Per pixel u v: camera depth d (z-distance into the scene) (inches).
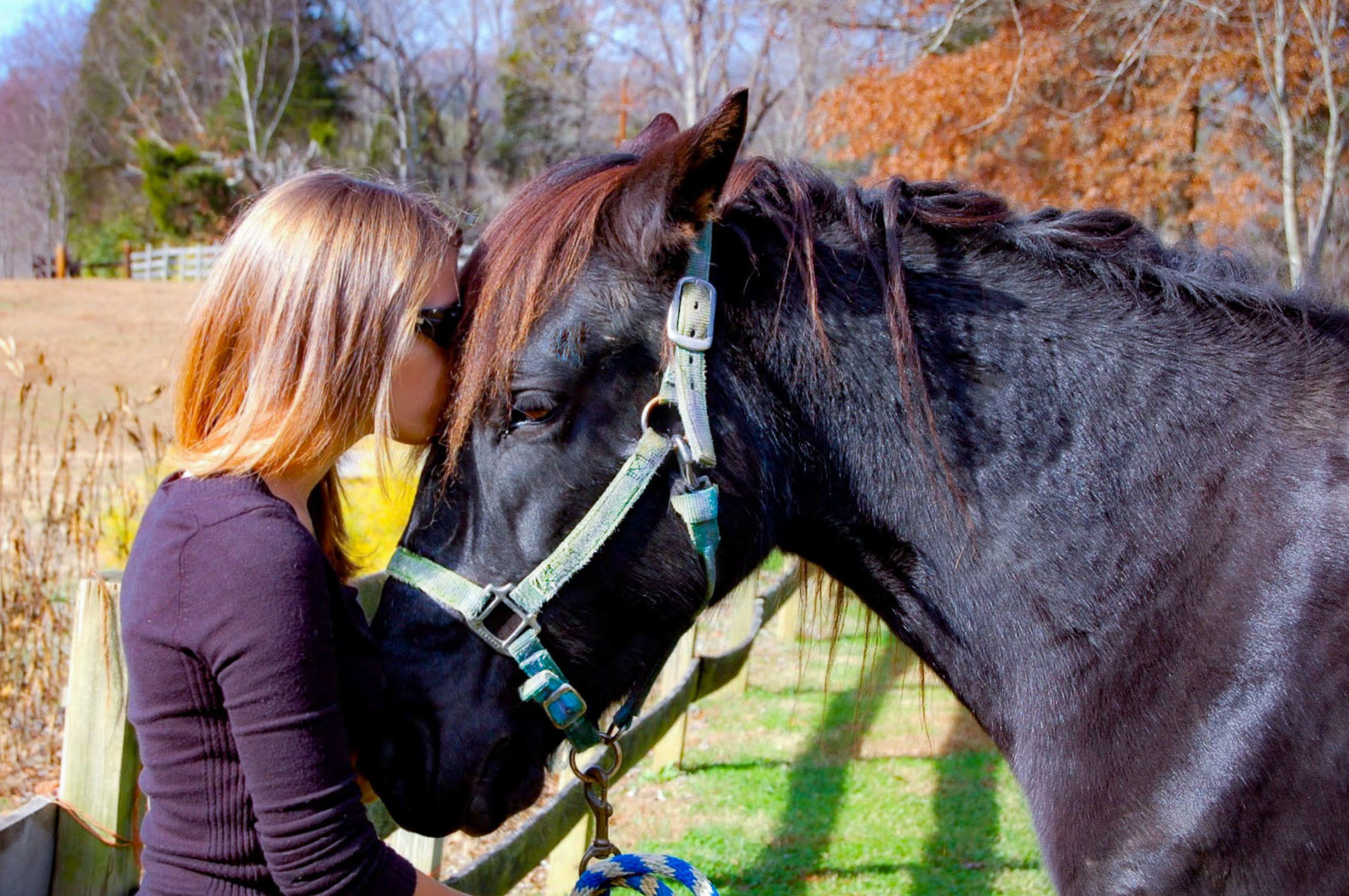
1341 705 51.4
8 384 508.1
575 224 56.0
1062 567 59.0
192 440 56.3
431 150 1438.2
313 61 1493.6
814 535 64.5
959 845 144.9
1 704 154.0
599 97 868.0
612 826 150.8
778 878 135.9
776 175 63.0
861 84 367.6
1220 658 54.8
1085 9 311.1
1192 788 53.9
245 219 56.4
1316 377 59.1
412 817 56.6
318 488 66.9
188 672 49.2
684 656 170.1
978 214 64.0
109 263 1453.0
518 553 55.6
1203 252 67.6
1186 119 317.7
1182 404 59.2
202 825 50.4
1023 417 60.3
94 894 66.2
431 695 56.2
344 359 53.6
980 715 64.1
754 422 58.9
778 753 178.2
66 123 1665.8
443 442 57.5
